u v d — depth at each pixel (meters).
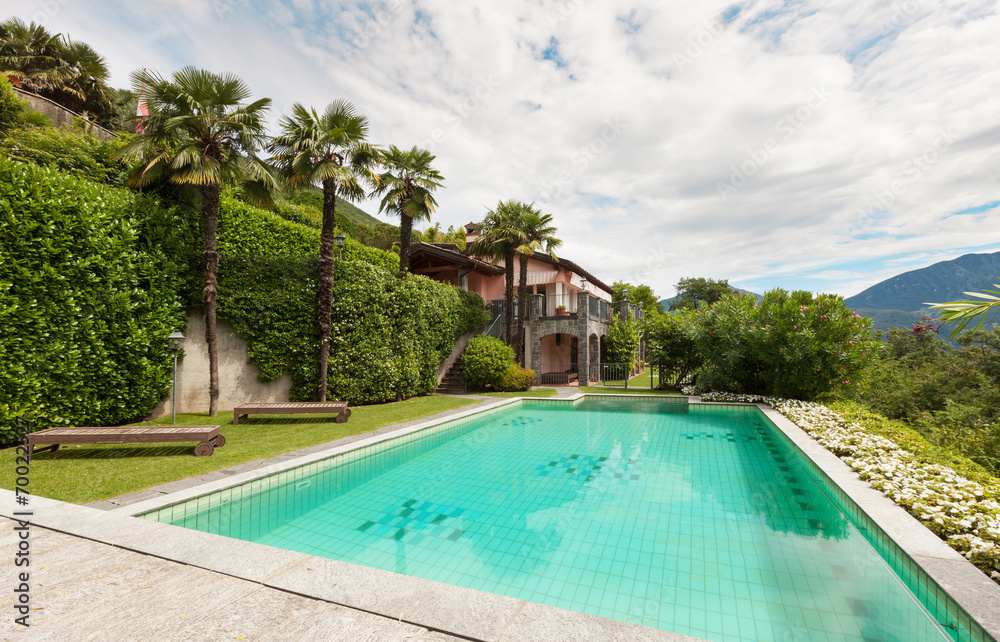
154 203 8.88
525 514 4.76
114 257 7.91
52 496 4.43
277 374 11.03
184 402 9.87
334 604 2.29
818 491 5.47
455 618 2.13
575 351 25.50
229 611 2.22
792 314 11.92
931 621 2.71
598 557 3.74
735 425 10.21
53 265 7.02
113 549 3.00
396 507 4.98
